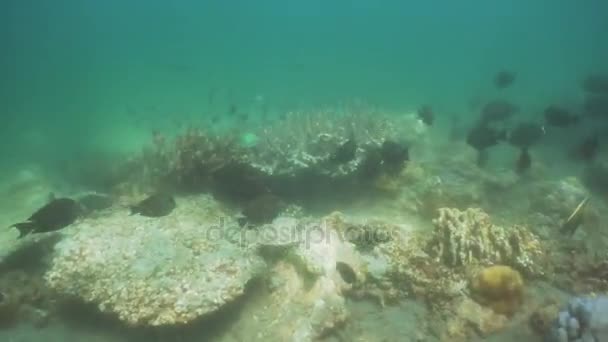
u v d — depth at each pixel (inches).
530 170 105.0
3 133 166.6
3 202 93.7
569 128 147.3
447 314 55.7
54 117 202.4
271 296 60.0
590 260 66.4
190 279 55.5
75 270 58.6
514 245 64.0
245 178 79.6
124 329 56.9
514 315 54.5
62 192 102.3
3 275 65.5
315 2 1617.9
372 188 88.3
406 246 67.1
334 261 62.2
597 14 1328.7
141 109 211.3
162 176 87.9
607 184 103.2
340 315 55.6
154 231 65.6
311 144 87.8
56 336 57.1
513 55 561.9
